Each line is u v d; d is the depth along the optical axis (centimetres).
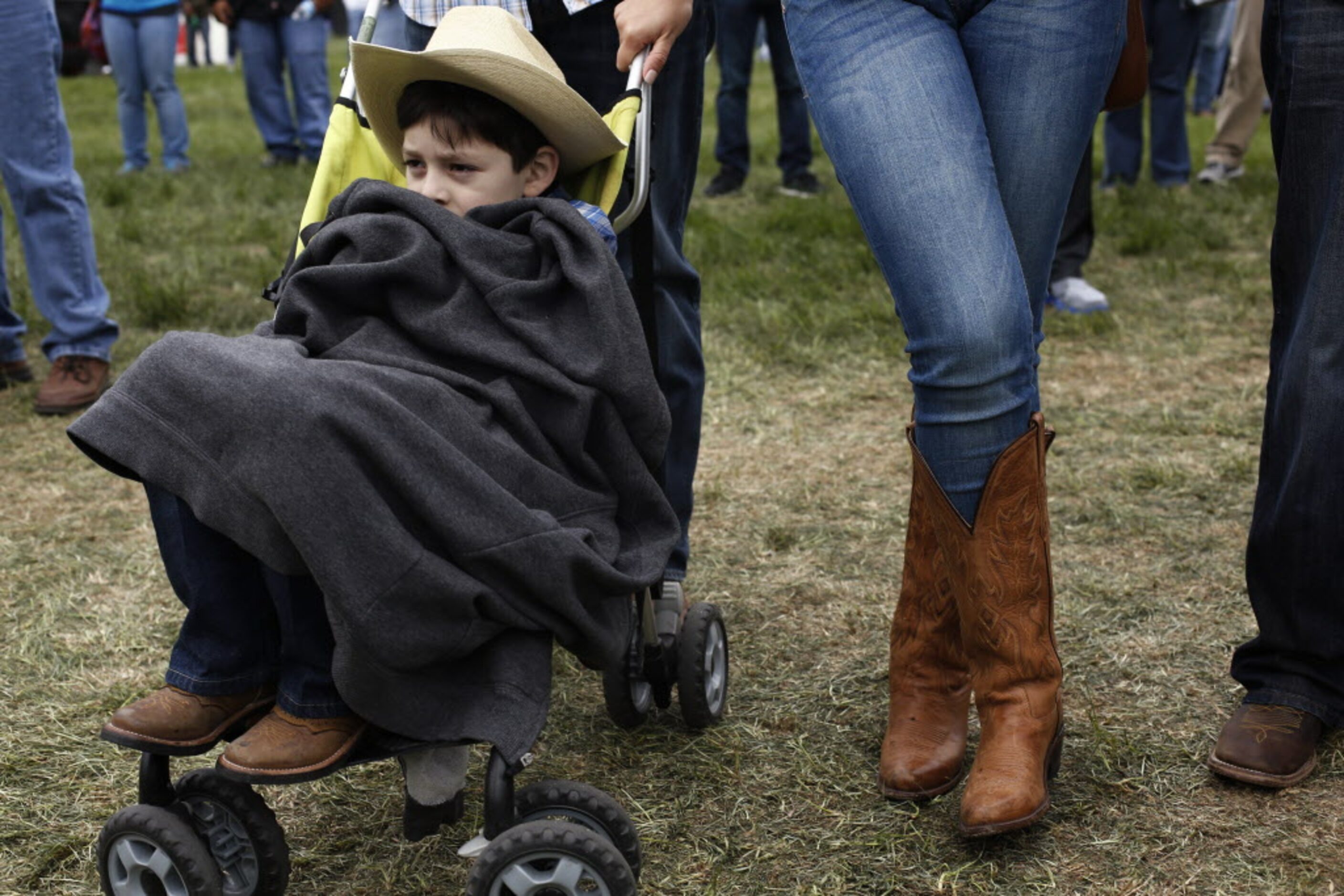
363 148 235
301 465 164
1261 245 707
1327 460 229
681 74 258
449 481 173
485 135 211
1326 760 240
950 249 205
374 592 167
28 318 583
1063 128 216
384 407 171
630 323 196
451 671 182
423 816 195
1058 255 582
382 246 194
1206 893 204
